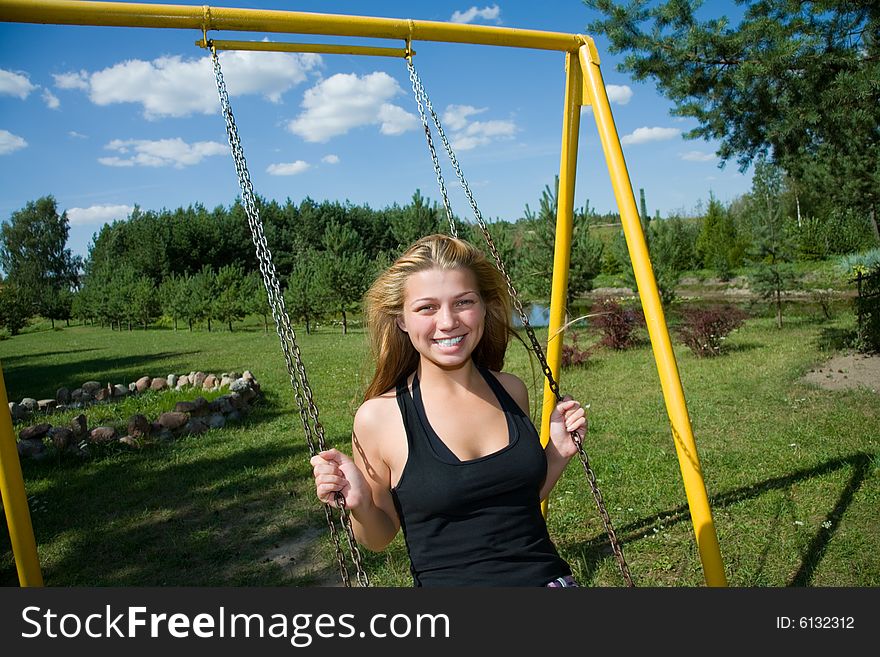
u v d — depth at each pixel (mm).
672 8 8188
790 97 8102
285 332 1924
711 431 6641
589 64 2906
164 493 5832
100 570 4340
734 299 24172
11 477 2375
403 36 2691
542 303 17906
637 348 13477
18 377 17266
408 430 1630
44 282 63875
